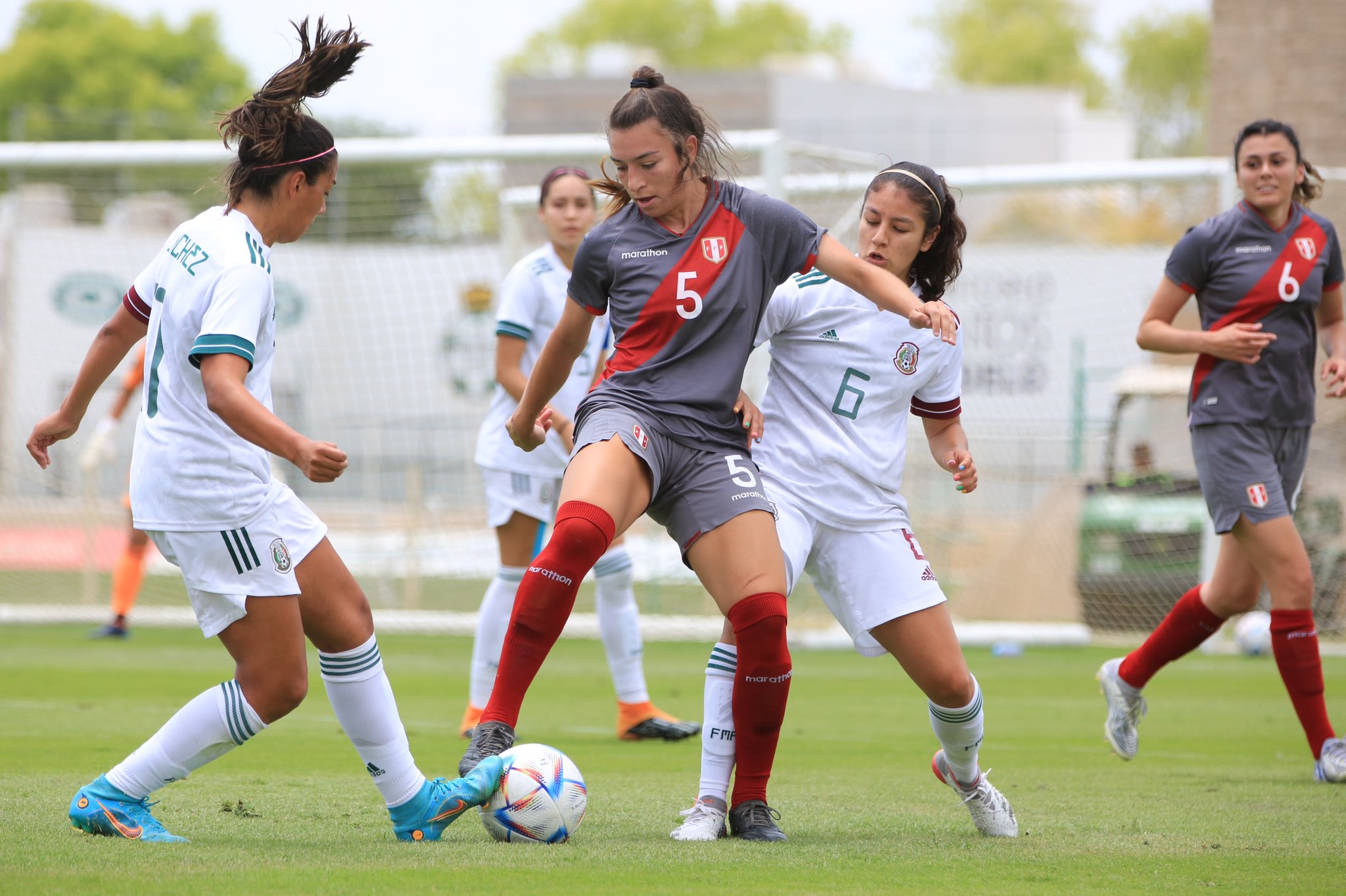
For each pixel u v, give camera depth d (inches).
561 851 455.2
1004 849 481.4
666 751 799.7
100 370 493.4
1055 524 1827.0
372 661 474.0
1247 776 716.0
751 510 484.7
